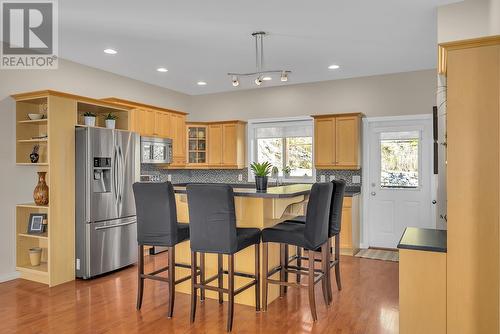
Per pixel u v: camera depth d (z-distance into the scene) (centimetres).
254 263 347
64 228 418
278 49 455
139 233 337
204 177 729
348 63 517
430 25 377
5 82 422
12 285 406
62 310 336
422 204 564
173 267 325
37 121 422
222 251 297
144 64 518
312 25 377
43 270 413
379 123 591
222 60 501
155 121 582
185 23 371
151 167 637
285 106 657
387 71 561
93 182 430
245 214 346
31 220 435
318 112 629
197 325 305
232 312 295
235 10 341
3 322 310
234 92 705
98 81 540
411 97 561
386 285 405
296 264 440
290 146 660
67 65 492
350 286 402
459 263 236
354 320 314
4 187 420
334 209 371
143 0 319
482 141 230
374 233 595
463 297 235
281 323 309
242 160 686
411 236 279
